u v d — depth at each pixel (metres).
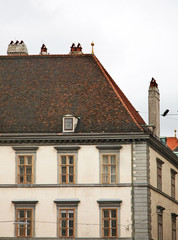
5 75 89.62
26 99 86.12
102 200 78.81
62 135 80.19
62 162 80.38
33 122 82.81
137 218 78.56
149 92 88.62
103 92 85.69
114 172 79.88
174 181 95.50
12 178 80.25
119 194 79.19
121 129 80.62
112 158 80.12
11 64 91.06
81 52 94.56
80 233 78.50
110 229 78.50
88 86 86.81
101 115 82.69
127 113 82.50
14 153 80.81
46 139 80.38
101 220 78.69
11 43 96.88
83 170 79.94
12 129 82.00
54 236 78.62
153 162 83.25
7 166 80.62
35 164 80.38
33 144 80.81
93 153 80.19
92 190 79.44
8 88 87.81
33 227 79.00
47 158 80.44
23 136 80.56
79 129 81.25
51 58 91.19
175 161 95.31
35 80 88.56
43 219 79.12
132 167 79.69
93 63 89.75
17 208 79.50
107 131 80.69
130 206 78.81
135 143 80.12
